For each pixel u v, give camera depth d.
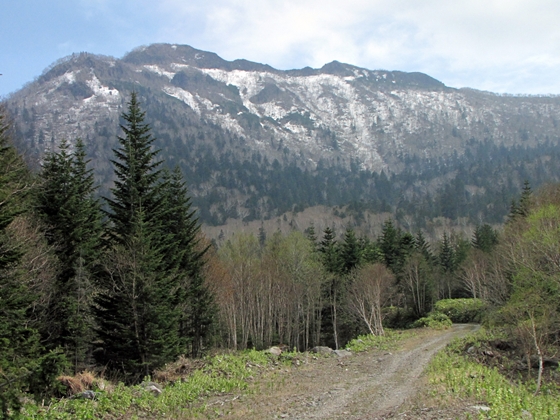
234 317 41.06
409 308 59.34
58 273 23.28
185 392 16.08
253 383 18.19
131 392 15.48
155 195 26.53
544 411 13.65
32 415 11.80
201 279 32.22
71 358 21.81
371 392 16.20
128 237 24.03
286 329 51.50
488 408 13.28
